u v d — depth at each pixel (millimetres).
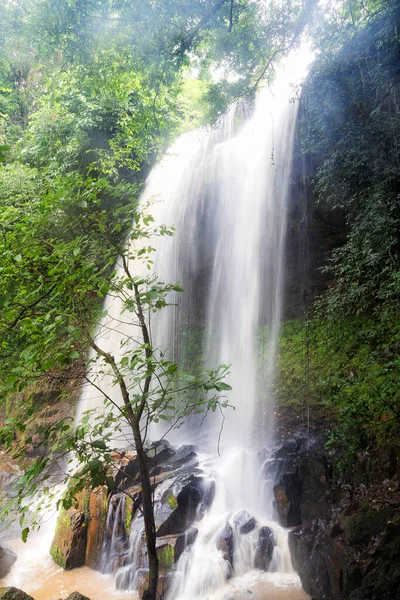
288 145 9891
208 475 7059
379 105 6461
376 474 6254
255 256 10969
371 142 6570
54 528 7648
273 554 5957
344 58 6922
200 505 6625
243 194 11148
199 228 11898
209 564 5703
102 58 8109
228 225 11477
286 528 6289
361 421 6141
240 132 11898
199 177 12039
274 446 8039
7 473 8453
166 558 5777
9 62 11094
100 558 6512
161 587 5469
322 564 5352
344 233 9961
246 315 11117
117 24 7414
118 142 12703
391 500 5754
